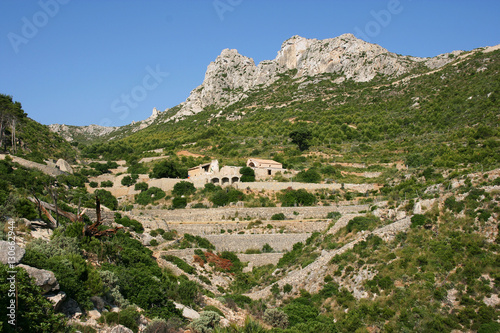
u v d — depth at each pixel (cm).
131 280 3397
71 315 2619
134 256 4159
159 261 5375
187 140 17112
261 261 6103
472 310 3628
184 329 3216
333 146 13575
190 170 11219
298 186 8931
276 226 7012
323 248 5331
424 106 16212
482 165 6825
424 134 13262
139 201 9238
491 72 17150
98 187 10475
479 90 15262
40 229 3784
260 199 8494
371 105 18950
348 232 5300
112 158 15262
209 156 13900
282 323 3925
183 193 9306
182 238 6600
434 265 4094
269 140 15438
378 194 8275
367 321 3859
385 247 4550
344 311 4106
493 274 3841
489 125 11956
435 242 4278
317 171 10569
